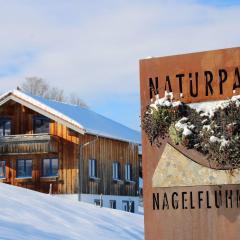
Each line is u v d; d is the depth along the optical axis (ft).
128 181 143.84
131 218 71.41
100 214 68.18
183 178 33.94
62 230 53.78
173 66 34.76
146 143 35.14
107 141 137.08
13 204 60.85
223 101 33.37
